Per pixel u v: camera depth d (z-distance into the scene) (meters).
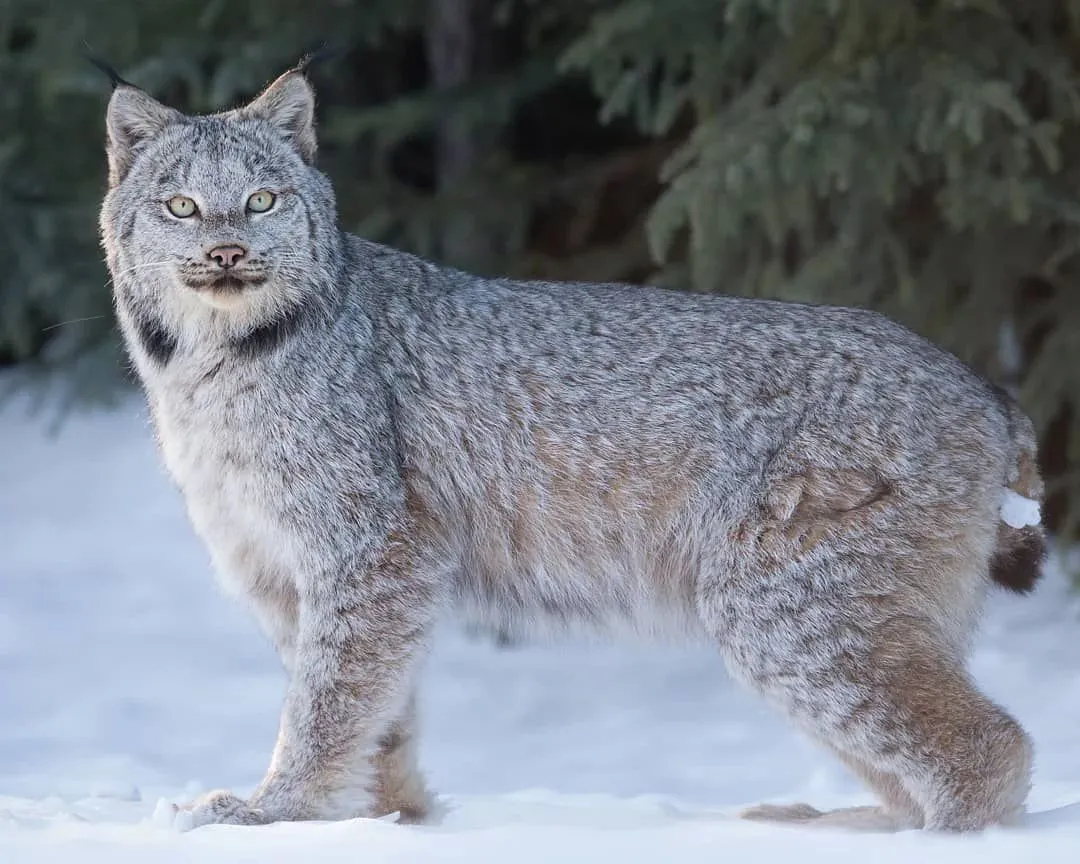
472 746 15.44
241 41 20.67
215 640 18.92
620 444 9.46
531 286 9.84
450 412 9.53
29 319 25.02
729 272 16.81
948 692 8.81
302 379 9.18
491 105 20.86
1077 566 18.09
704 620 9.37
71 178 23.95
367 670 9.12
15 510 23.45
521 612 9.85
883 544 9.06
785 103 15.34
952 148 15.08
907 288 16.11
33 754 14.55
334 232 9.52
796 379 9.30
